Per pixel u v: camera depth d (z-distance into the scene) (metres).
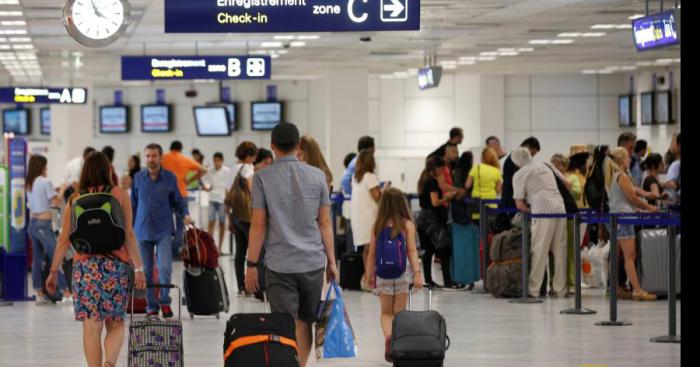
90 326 12.20
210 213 35.38
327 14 17.41
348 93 42.28
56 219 24.73
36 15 26.19
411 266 14.34
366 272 14.48
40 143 44.72
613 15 27.89
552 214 21.02
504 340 16.36
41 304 22.14
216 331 17.47
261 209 11.55
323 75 45.31
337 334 12.18
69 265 22.53
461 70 44.94
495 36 32.44
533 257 21.81
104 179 12.59
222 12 17.34
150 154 18.92
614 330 17.36
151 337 12.07
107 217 12.10
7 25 28.09
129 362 12.02
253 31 17.39
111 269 12.24
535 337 16.64
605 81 49.81
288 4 17.38
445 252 23.77
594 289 23.75
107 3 17.44
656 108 45.44
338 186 42.00
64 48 33.72
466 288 24.16
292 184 11.55
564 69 45.31
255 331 10.56
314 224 11.66
